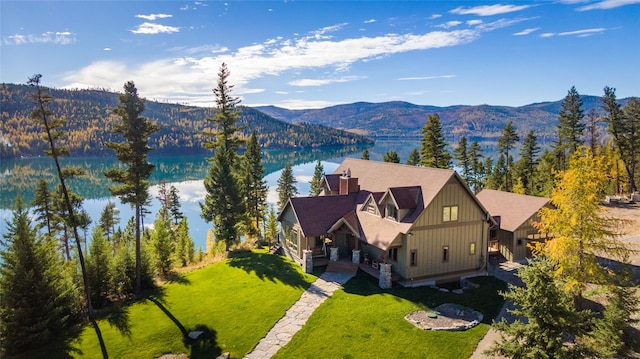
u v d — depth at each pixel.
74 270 29.14
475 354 19.58
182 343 22.05
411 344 20.45
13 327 21.84
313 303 25.70
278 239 40.47
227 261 37.09
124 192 29.89
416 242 27.86
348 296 26.47
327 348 20.48
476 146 70.31
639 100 54.22
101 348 21.89
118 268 30.70
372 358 19.50
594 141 61.38
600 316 22.91
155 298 28.98
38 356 21.41
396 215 29.23
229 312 25.22
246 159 56.00
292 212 35.38
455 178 28.83
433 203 28.23
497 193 38.56
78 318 26.03
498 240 35.03
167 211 83.19
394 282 28.58
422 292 26.78
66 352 21.64
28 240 23.12
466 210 29.61
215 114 47.06
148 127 30.12
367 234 30.61
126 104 29.25
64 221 26.83
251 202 57.34
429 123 57.31
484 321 22.83
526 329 15.85
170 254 37.56
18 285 22.36
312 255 32.56
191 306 26.77
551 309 15.52
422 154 58.41
